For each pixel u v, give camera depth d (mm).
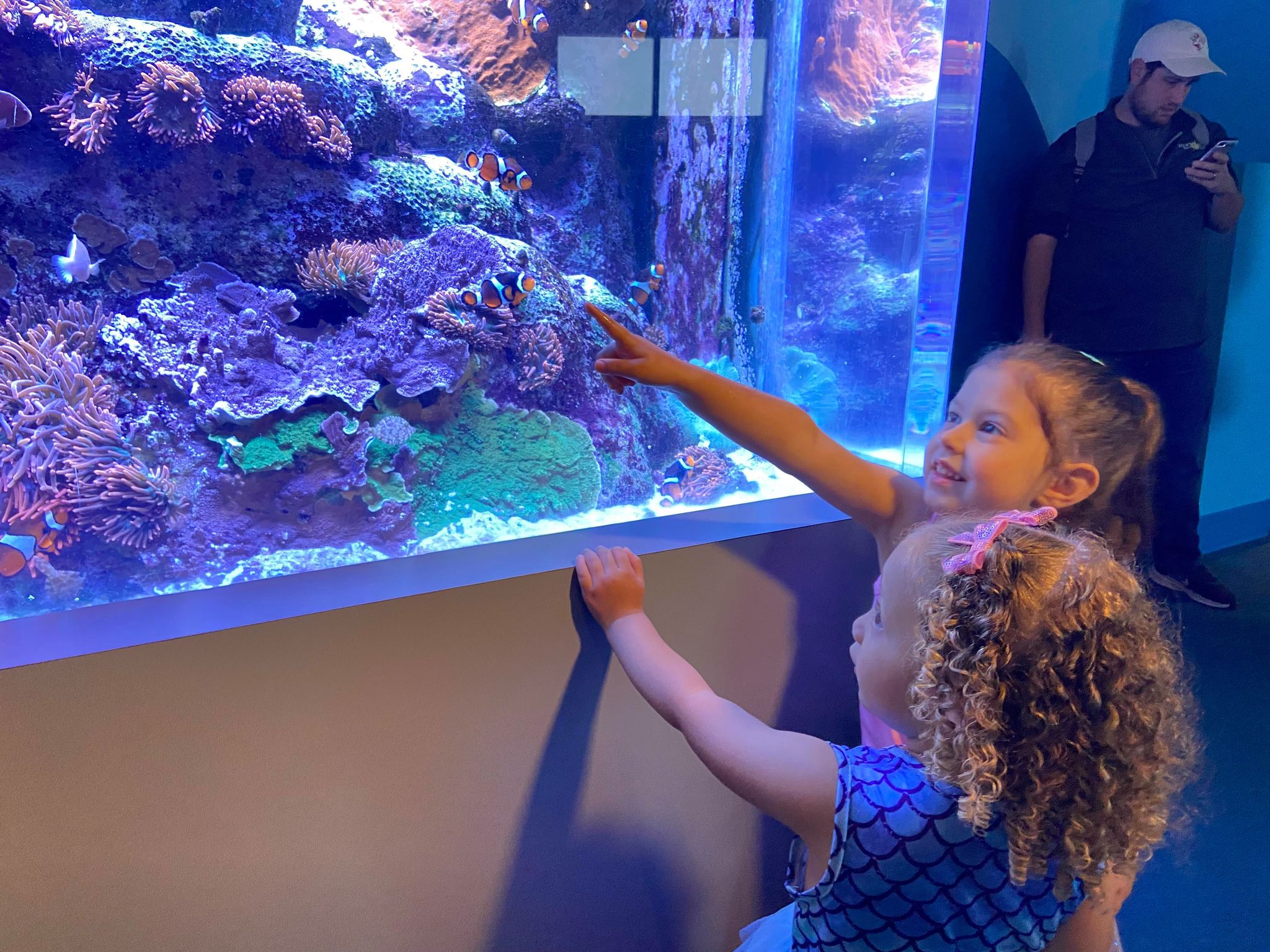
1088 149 2225
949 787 760
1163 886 1790
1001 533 758
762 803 854
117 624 880
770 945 1150
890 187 1829
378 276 2062
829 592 1443
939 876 768
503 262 2123
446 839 1141
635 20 2172
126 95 1667
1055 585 705
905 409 1882
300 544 1721
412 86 2180
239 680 905
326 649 951
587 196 2418
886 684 829
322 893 1052
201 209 1838
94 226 1684
